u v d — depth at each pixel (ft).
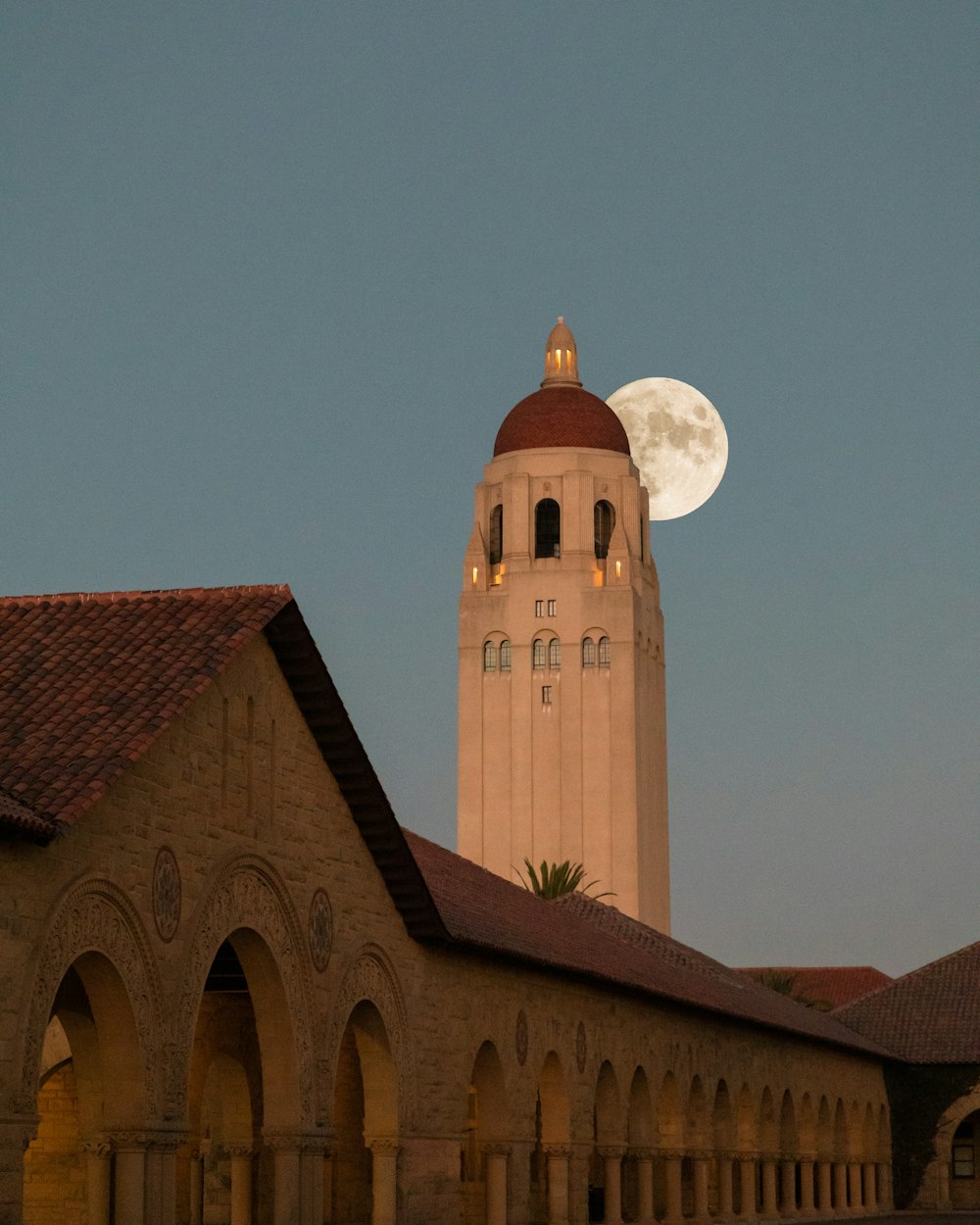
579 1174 484.33
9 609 322.14
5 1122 241.76
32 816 247.29
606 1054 513.45
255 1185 424.46
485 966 431.43
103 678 294.05
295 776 336.90
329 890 349.41
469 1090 491.72
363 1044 375.66
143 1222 276.21
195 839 296.51
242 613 312.91
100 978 272.51
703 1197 593.83
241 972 378.94
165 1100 282.97
